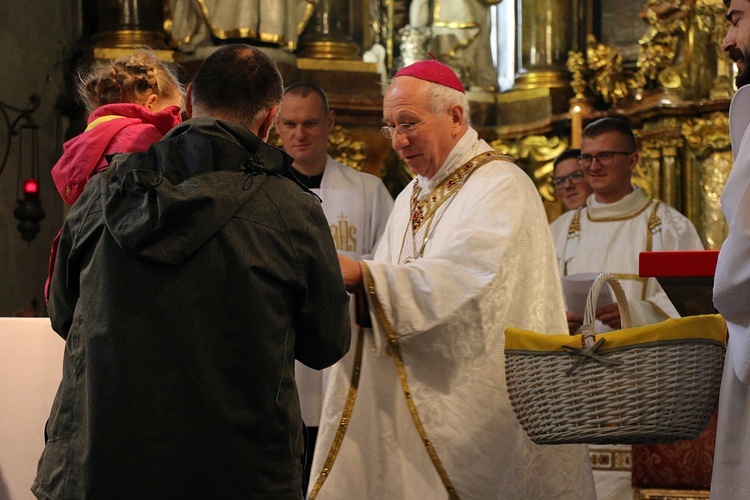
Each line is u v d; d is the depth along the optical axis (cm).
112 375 290
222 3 923
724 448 342
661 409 345
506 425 441
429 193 485
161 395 289
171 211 290
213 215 295
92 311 296
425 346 441
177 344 290
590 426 352
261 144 311
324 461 445
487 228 450
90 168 350
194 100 323
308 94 651
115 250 297
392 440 446
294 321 310
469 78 1033
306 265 305
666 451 464
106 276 296
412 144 475
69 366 305
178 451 287
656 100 948
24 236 908
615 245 677
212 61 323
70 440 298
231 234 297
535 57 1019
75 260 310
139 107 369
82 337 298
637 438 352
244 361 294
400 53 1023
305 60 942
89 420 290
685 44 958
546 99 995
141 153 306
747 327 323
